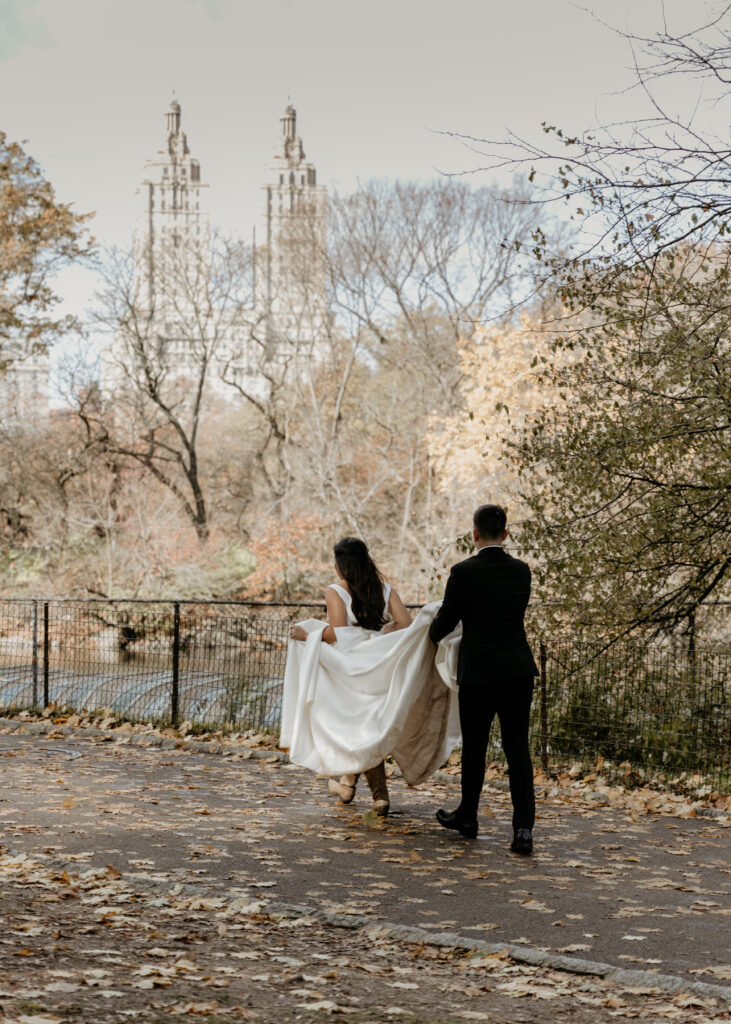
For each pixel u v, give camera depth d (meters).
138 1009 3.44
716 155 7.52
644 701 9.08
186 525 37.31
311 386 37.94
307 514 33.91
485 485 26.03
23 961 3.86
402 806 7.73
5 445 37.41
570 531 10.35
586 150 7.61
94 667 12.07
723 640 11.10
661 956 4.31
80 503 36.56
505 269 32.75
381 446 36.88
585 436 9.83
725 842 6.74
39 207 31.48
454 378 36.44
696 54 7.20
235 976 3.92
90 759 9.42
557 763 9.17
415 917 4.80
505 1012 3.63
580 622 10.10
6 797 7.46
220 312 39.72
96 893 4.99
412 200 37.50
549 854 6.24
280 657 11.02
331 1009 3.57
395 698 6.86
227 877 5.43
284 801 7.75
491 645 6.41
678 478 10.12
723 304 9.21
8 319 31.75
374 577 7.30
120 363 39.38
